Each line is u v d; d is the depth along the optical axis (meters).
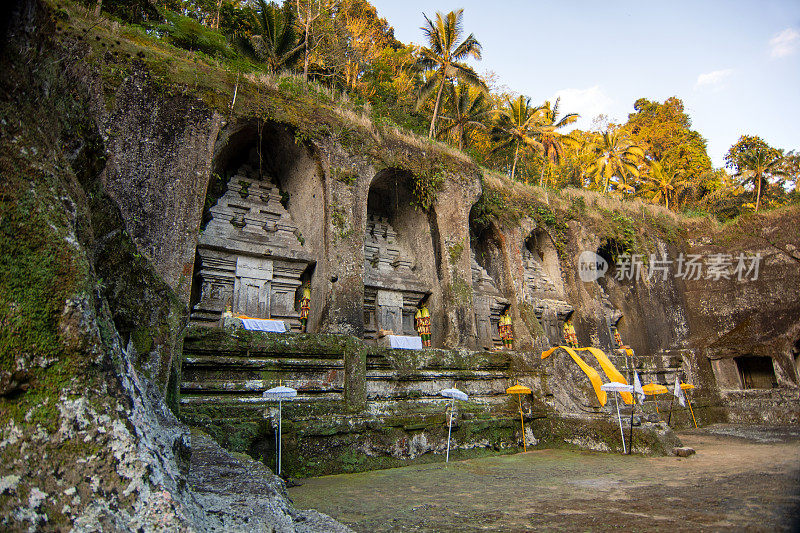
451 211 18.06
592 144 44.19
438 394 12.53
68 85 4.18
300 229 15.77
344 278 14.40
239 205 15.22
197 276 13.91
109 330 3.22
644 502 5.11
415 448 10.71
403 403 11.49
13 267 2.86
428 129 33.97
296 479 8.73
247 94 14.05
